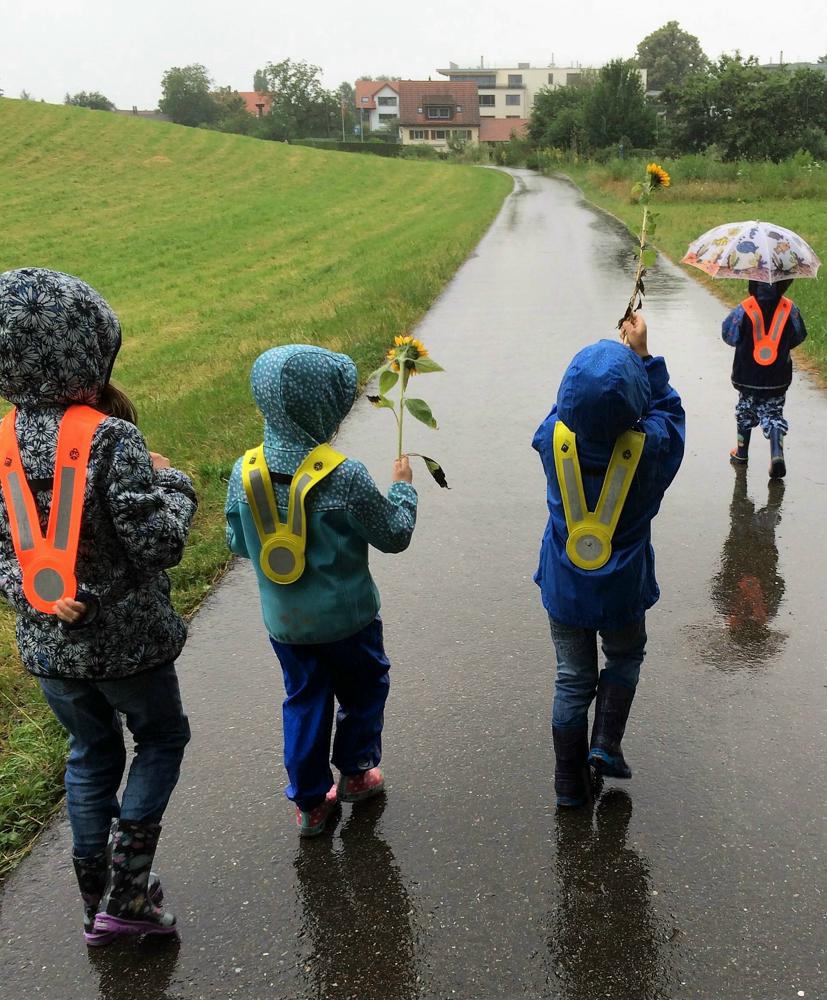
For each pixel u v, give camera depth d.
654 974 2.50
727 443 6.88
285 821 3.13
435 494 6.18
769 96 55.38
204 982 2.54
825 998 2.41
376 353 10.12
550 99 79.81
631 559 2.86
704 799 3.15
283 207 36.44
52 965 2.60
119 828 2.52
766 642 4.14
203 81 145.50
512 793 3.22
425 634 4.32
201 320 15.86
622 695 3.12
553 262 18.47
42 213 35.03
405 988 2.49
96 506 2.27
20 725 3.66
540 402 8.38
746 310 6.05
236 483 2.82
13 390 2.27
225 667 4.10
